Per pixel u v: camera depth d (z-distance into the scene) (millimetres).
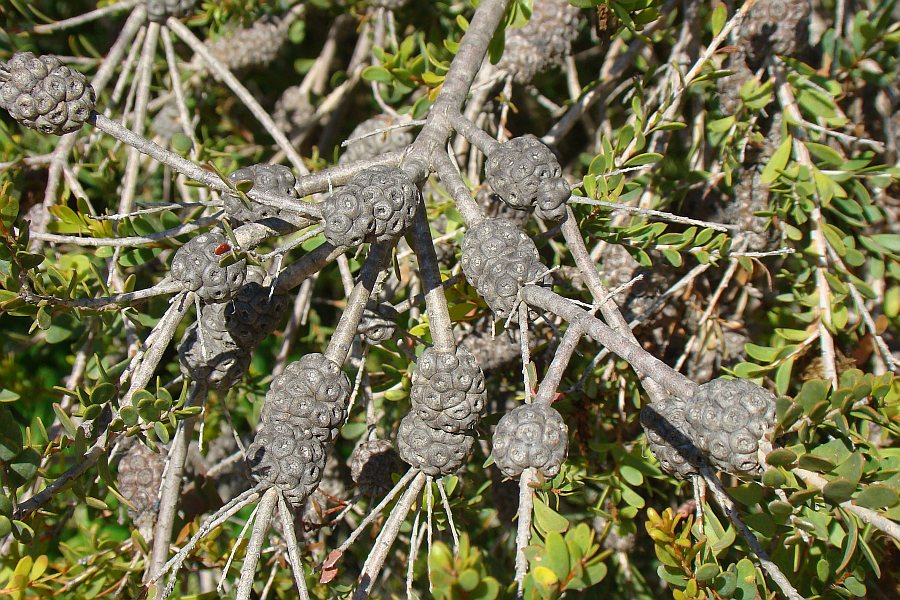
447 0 496
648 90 465
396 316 379
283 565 418
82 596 409
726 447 297
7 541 411
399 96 492
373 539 429
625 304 422
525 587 299
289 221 334
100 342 436
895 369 400
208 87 526
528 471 314
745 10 396
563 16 429
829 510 328
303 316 478
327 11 560
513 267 330
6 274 352
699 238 400
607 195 375
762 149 429
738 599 322
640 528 460
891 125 452
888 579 391
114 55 449
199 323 327
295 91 545
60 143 438
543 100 478
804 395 318
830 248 409
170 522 373
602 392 424
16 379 493
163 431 346
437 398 326
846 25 455
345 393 327
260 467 317
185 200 491
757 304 456
